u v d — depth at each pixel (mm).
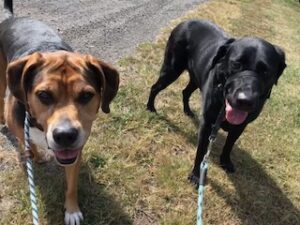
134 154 920
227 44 812
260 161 1009
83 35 1572
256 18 2766
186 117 1118
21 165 834
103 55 1417
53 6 1845
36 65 614
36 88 595
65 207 745
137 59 1407
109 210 775
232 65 770
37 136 677
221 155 950
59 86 592
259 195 897
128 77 1262
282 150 1059
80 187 804
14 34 832
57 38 810
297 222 855
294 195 921
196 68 959
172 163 921
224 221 817
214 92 819
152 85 1185
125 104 1104
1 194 763
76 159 616
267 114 1231
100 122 999
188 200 839
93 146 909
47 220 729
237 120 765
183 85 1295
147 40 1662
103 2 2146
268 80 769
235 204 860
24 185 785
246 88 725
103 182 832
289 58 2062
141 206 804
